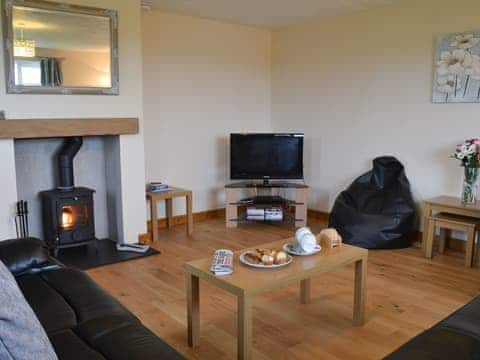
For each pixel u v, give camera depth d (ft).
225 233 15.61
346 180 16.70
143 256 12.92
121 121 13.11
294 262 7.90
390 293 10.32
